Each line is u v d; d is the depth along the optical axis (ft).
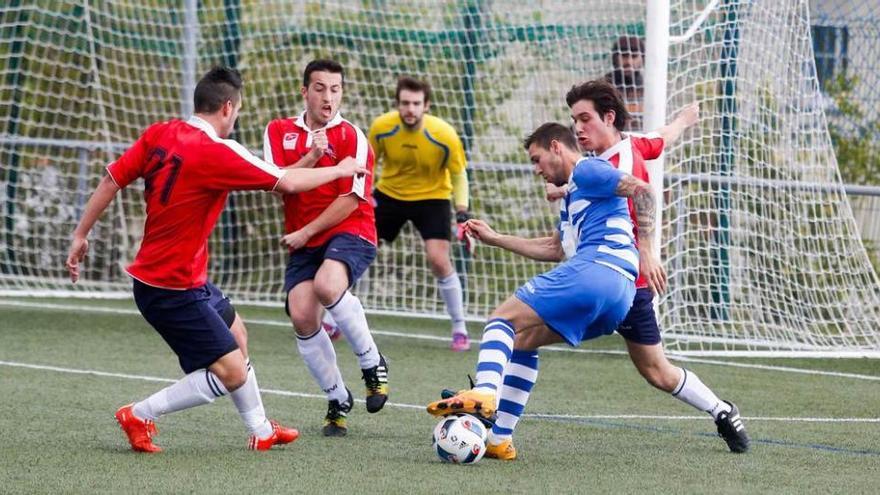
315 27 115.96
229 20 117.29
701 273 94.22
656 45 86.17
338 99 61.26
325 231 60.75
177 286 51.16
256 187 51.03
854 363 91.04
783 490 47.52
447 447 50.88
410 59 113.60
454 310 92.32
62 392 68.33
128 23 119.34
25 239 118.42
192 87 114.93
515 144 110.22
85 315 105.50
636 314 53.67
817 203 92.89
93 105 120.98
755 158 92.17
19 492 44.11
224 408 64.18
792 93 92.27
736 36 91.86
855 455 55.77
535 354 52.90
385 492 45.27
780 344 92.68
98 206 52.39
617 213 50.88
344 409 58.03
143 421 51.83
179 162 50.67
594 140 52.39
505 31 109.70
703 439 59.06
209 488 45.34
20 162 118.32
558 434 59.77
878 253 110.73
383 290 113.91
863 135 115.24
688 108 61.36
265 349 89.81
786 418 66.39
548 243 54.75
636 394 73.31
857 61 115.44
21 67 118.11
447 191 92.48
